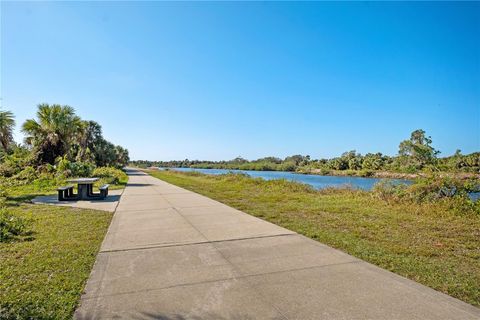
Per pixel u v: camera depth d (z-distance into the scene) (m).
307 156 101.25
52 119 21.80
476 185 9.09
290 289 3.08
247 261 3.96
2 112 22.45
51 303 2.72
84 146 36.06
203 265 3.80
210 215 7.48
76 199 10.59
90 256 4.11
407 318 2.52
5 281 3.21
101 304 2.73
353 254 4.30
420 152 34.38
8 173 18.66
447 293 3.04
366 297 2.90
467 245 4.77
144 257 4.11
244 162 109.62
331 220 6.84
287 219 6.96
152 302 2.78
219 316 2.53
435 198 9.01
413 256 4.23
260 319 2.48
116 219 6.87
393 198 9.74
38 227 5.87
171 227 6.04
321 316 2.54
